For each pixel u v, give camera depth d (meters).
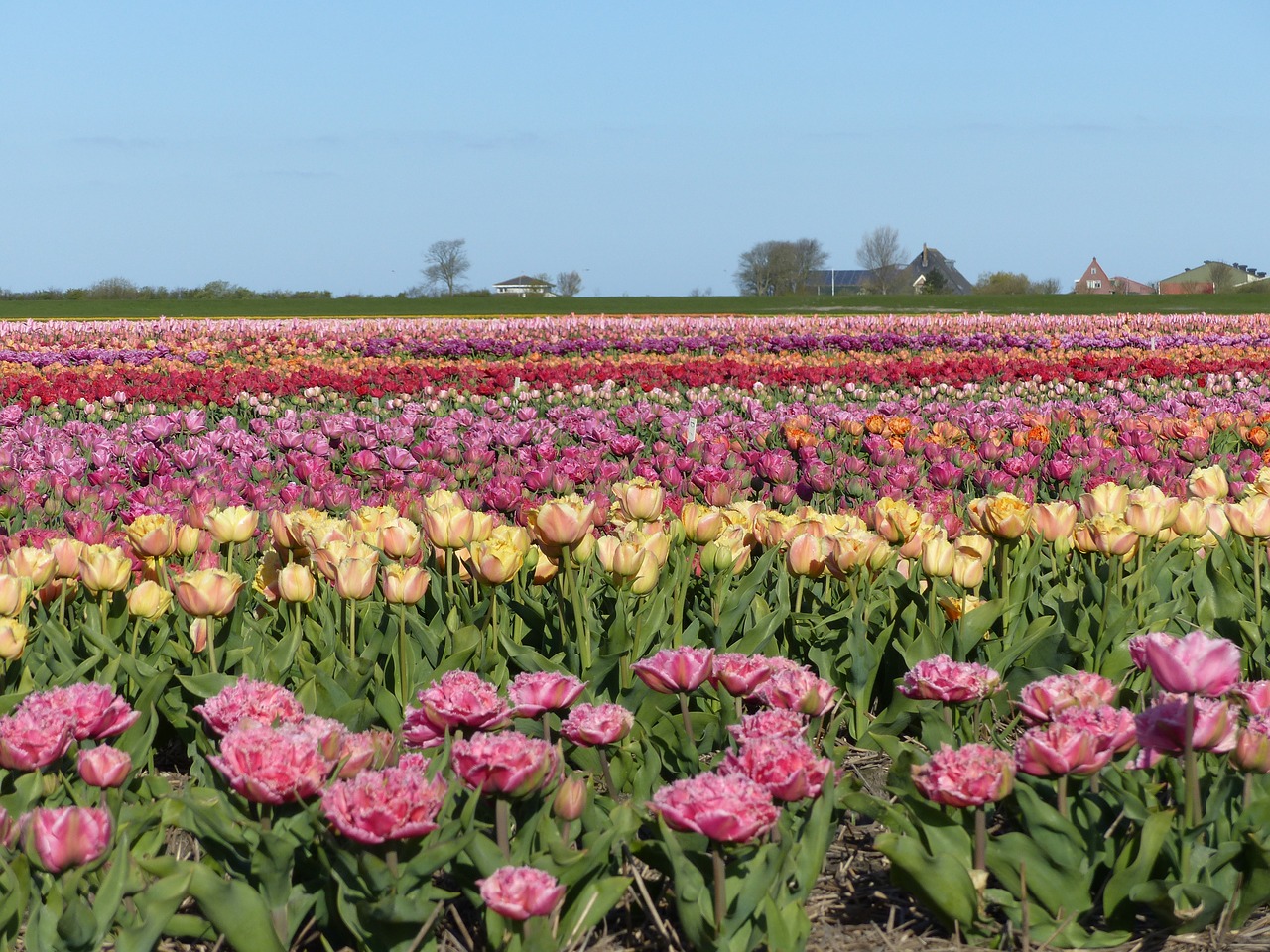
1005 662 4.07
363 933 2.68
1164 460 7.84
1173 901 2.77
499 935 2.60
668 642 4.04
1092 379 16.53
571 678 2.96
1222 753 2.97
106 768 2.80
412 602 3.73
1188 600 4.66
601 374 17.06
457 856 2.78
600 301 74.88
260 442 9.37
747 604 4.18
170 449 8.57
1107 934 2.85
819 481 6.65
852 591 4.33
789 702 3.19
